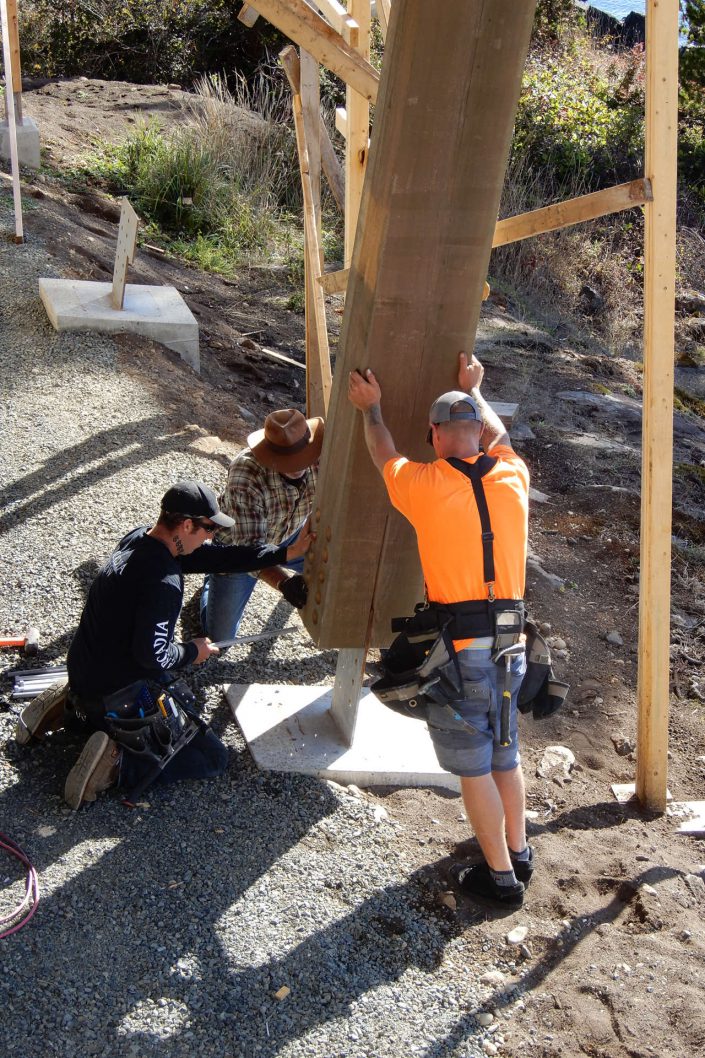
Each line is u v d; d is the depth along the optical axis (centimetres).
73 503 521
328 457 340
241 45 1638
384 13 408
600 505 693
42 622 437
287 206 1209
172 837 346
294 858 348
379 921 330
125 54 1582
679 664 552
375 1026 292
